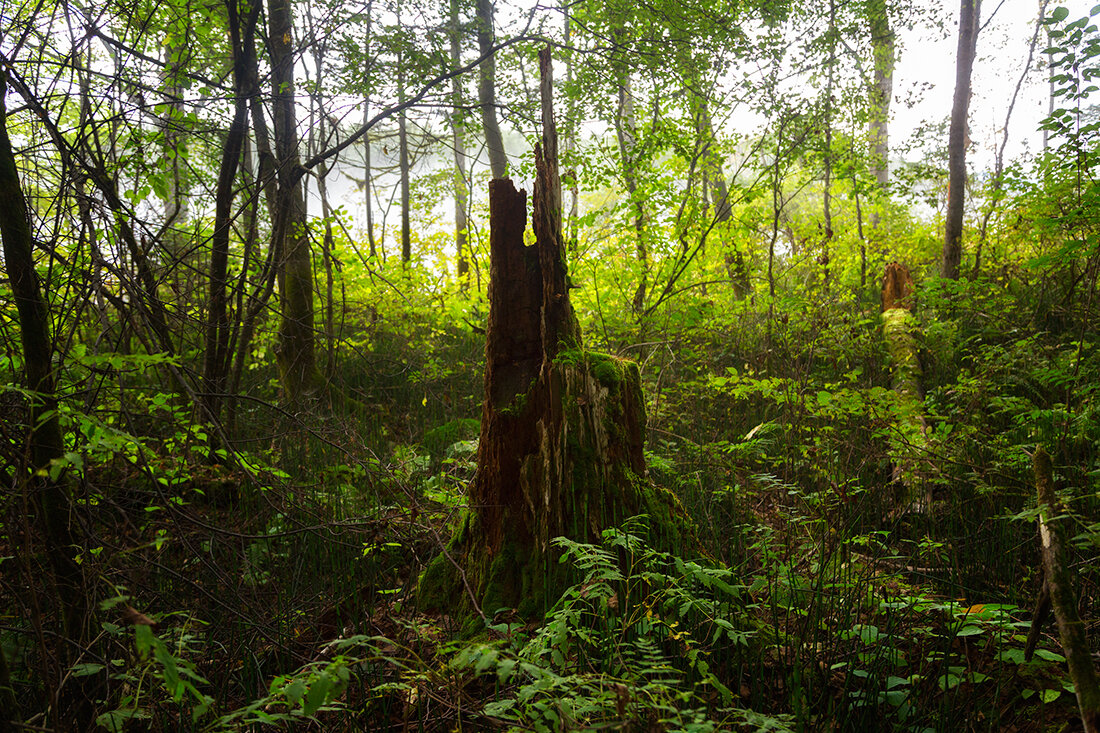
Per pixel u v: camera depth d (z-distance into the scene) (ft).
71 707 6.80
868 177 30.32
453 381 24.79
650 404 19.67
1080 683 5.25
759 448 15.16
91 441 5.69
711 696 7.18
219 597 9.62
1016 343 18.57
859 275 33.47
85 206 8.66
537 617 8.95
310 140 16.69
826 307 22.98
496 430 9.89
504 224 10.34
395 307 29.12
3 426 6.26
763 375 19.86
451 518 11.96
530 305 10.28
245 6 14.80
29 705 7.41
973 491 12.98
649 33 21.43
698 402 19.89
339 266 17.74
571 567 9.11
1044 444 13.76
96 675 6.97
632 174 24.73
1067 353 17.12
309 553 11.80
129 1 12.89
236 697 8.11
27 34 8.50
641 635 7.52
